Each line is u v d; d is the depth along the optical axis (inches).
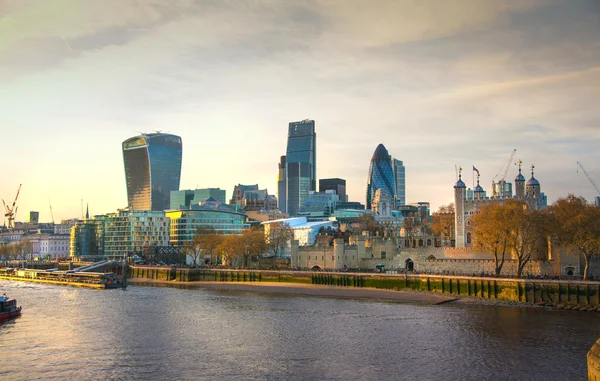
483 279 6855.3
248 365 4023.1
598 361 2795.3
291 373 3823.8
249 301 7298.2
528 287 6422.2
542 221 6894.7
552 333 4776.1
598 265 7121.1
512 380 3604.8
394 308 6348.4
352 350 4402.1
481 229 7367.1
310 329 5221.5
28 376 3838.6
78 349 4552.2
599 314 5610.2
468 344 4495.6
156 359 4215.1
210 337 4940.9
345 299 7298.2
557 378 3617.1
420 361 4057.6
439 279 7317.9
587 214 6515.8
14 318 6063.0
